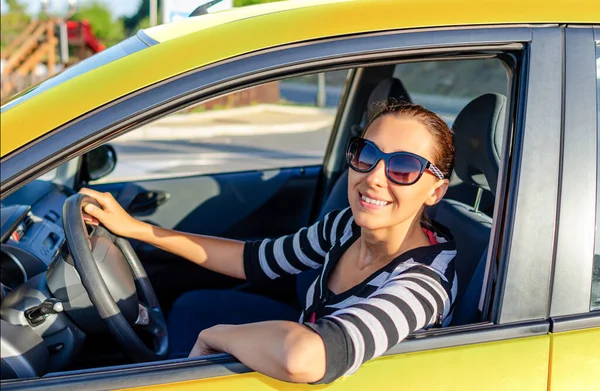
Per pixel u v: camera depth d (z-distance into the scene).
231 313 2.33
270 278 2.03
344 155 3.27
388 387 1.37
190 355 1.48
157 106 1.30
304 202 3.37
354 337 1.34
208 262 2.04
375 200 1.54
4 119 1.27
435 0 1.47
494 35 1.44
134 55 1.35
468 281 1.95
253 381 1.33
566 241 1.44
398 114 1.56
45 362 1.49
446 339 1.41
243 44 1.36
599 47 1.50
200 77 1.33
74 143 1.26
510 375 1.41
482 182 2.14
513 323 1.43
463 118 2.14
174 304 2.39
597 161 1.47
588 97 1.46
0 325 1.45
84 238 1.59
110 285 1.68
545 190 1.43
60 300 1.61
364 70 3.18
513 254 1.42
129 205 3.00
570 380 1.44
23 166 1.23
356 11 1.43
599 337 1.45
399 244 1.61
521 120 1.44
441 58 1.44
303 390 1.34
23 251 2.07
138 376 1.28
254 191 3.27
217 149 9.41
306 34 1.38
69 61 12.05
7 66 11.70
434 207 2.29
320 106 15.55
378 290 1.51
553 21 1.47
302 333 1.33
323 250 1.95
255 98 15.30
